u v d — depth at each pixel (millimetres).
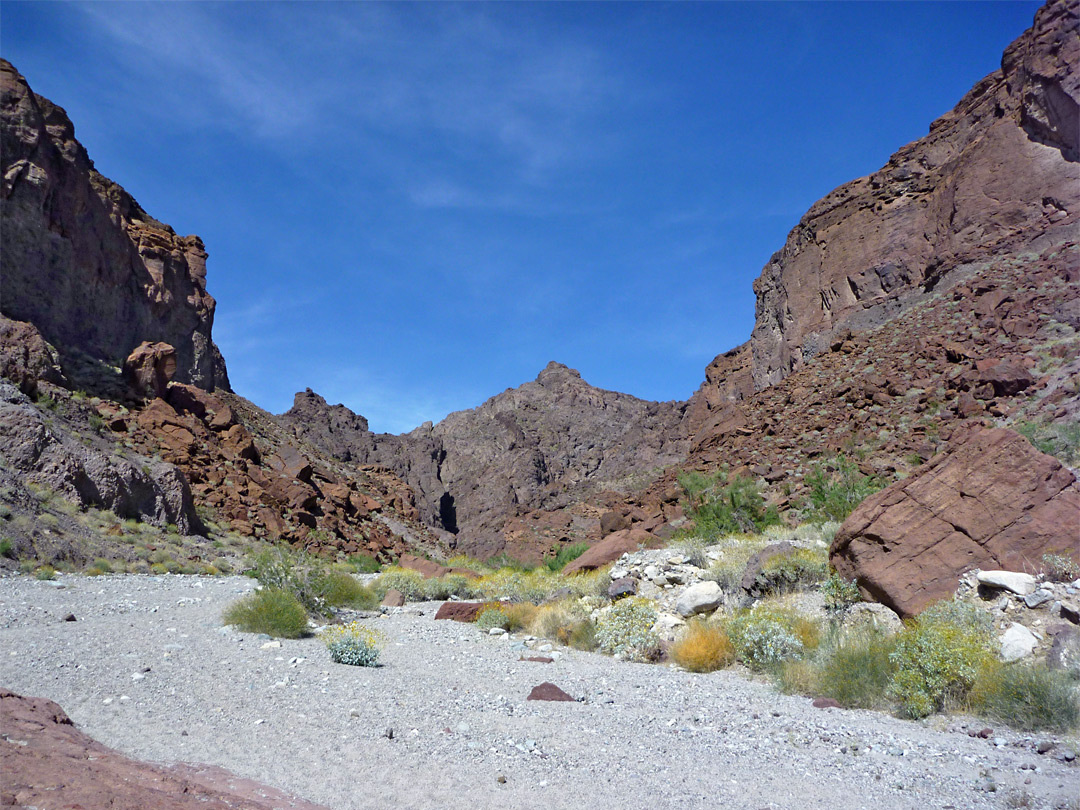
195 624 12484
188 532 31844
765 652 10852
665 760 6508
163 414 42469
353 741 6457
